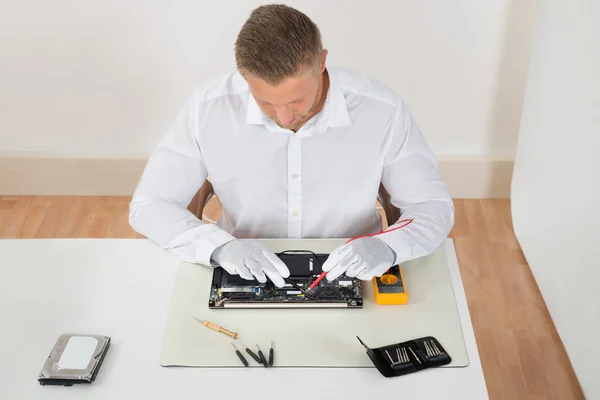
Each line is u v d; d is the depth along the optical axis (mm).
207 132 1753
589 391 2150
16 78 2891
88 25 2744
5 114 2996
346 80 1726
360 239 1563
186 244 1602
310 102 1473
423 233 1617
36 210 3084
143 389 1328
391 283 1532
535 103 2512
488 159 3049
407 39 2758
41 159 3070
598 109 1999
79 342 1396
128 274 1588
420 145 1776
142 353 1401
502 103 2918
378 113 1723
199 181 1809
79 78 2893
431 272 1586
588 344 2143
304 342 1413
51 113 2996
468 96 2906
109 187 3162
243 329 1443
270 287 1513
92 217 3051
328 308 1494
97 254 1646
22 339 1433
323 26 2732
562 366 2381
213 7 2693
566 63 2219
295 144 1726
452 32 2732
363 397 1300
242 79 1741
